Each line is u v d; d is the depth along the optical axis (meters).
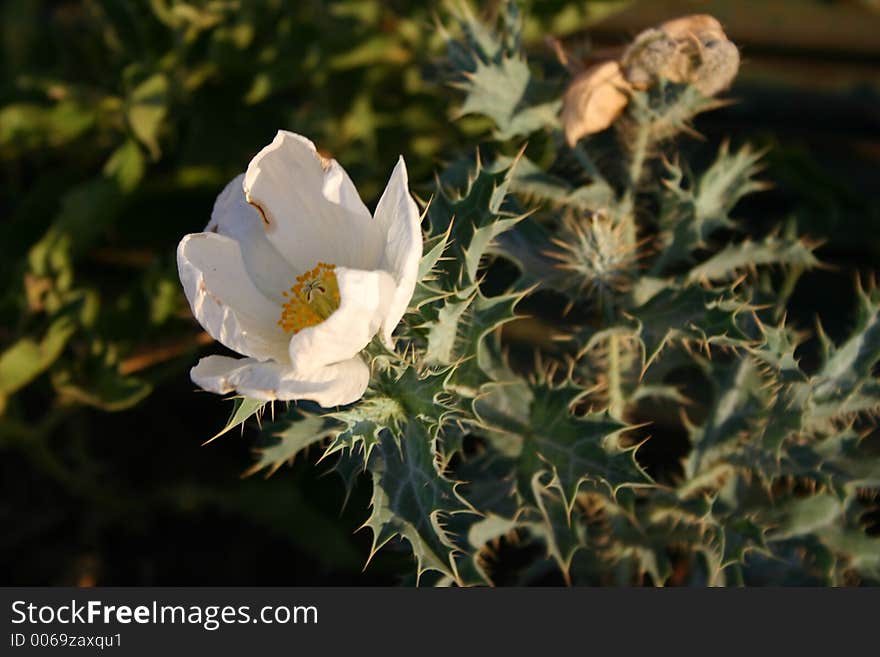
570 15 0.76
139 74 0.74
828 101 0.82
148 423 0.81
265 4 0.76
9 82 0.83
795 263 0.62
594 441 0.59
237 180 0.57
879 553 0.63
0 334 0.74
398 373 0.54
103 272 0.80
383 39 0.77
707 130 0.81
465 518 0.64
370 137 0.78
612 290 0.61
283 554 0.79
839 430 0.66
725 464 0.63
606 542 0.66
